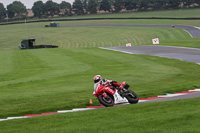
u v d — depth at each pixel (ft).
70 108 71.36
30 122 52.24
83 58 212.02
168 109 52.37
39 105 74.84
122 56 214.07
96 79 61.82
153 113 49.80
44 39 619.67
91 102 74.08
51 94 88.33
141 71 135.54
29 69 167.73
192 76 116.67
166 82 102.58
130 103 64.49
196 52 217.15
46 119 53.72
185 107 52.90
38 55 249.75
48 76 134.72
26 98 83.76
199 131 36.19
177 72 129.49
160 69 141.38
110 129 40.73
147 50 252.42
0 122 54.95
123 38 569.23
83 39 590.14
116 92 61.93
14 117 65.21
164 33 580.71
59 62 195.00
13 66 186.50
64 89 96.94
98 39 577.84
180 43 295.89
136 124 42.34
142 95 81.46
